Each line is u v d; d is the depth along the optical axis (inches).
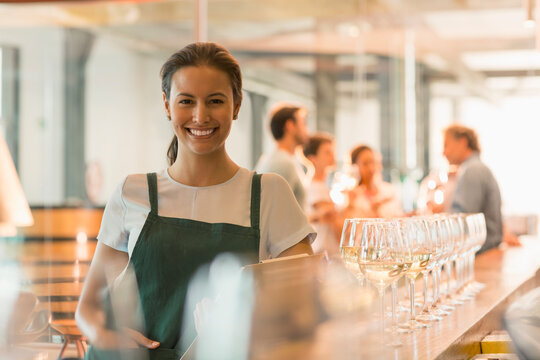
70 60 314.3
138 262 62.0
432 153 287.6
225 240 62.3
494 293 79.3
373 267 54.6
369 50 295.3
